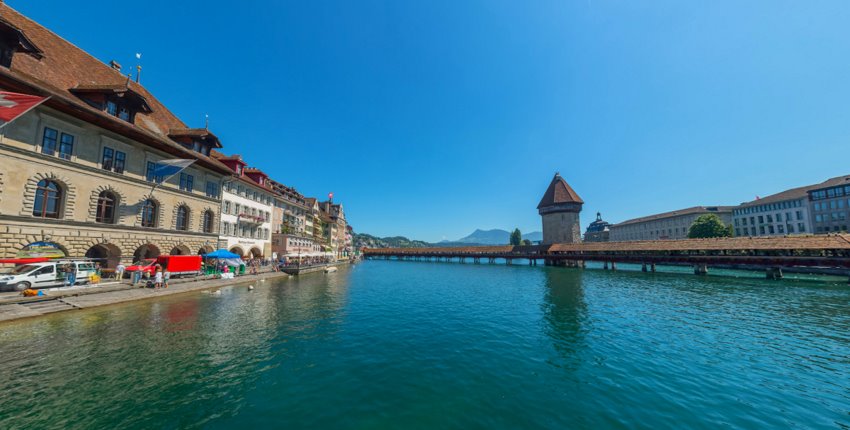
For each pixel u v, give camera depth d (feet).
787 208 277.03
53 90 64.80
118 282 75.77
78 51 87.66
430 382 32.71
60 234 67.67
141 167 86.84
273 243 168.76
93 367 33.24
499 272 197.47
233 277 108.37
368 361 38.29
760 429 25.08
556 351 43.27
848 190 234.79
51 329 44.55
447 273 190.39
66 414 24.41
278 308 67.36
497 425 24.94
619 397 30.09
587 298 90.58
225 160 131.03
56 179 67.26
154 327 48.16
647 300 86.74
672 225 384.88
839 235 128.57
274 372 34.17
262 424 24.12
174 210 96.84
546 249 240.12
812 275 145.59
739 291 102.78
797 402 29.43
